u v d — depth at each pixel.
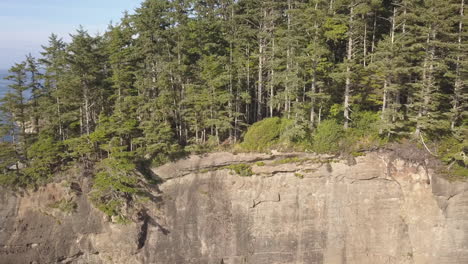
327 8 43.91
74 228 41.12
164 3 45.03
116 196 41.00
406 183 38.88
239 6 47.81
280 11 49.72
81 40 43.25
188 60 46.75
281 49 42.03
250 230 40.75
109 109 49.53
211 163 42.19
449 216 37.31
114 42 47.44
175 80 46.88
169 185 42.66
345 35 39.78
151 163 42.84
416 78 42.31
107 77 48.72
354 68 39.94
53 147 41.56
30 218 41.09
